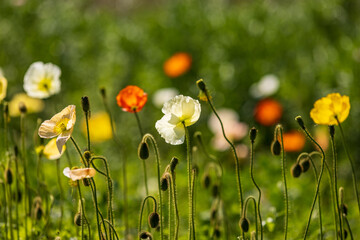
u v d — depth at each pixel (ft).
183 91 34.06
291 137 25.13
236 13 36.42
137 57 36.91
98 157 10.55
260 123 29.84
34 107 20.16
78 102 35.76
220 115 28.14
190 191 11.10
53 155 13.69
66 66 38.91
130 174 24.41
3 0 39.04
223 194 19.30
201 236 14.20
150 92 34.27
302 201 18.60
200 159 23.25
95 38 39.83
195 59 34.86
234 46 33.71
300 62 31.73
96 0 52.70
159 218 10.84
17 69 38.11
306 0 33.37
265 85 30.89
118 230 13.99
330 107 11.28
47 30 39.34
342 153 26.02
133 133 33.68
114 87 35.99
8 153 13.57
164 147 32.42
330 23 31.71
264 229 15.21
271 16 34.65
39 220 13.38
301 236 15.16
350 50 28.96
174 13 37.06
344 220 11.84
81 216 10.87
